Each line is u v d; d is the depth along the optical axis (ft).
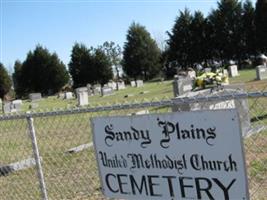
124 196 14.98
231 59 248.52
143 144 14.20
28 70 298.76
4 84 299.38
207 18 256.52
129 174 14.74
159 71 290.76
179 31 265.54
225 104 29.63
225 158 12.54
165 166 13.82
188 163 13.29
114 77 320.29
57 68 297.33
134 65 291.17
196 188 13.25
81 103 104.01
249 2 240.12
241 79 108.68
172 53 270.26
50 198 23.31
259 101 36.27
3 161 34.37
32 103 152.97
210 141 12.76
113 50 337.31
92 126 15.39
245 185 12.32
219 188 12.79
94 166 28.14
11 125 49.83
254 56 240.73
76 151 32.99
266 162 23.36
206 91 37.81
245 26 240.73
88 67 293.84
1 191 26.02
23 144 39.58
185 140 13.25
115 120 14.74
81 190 23.90
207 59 260.42
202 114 12.77
